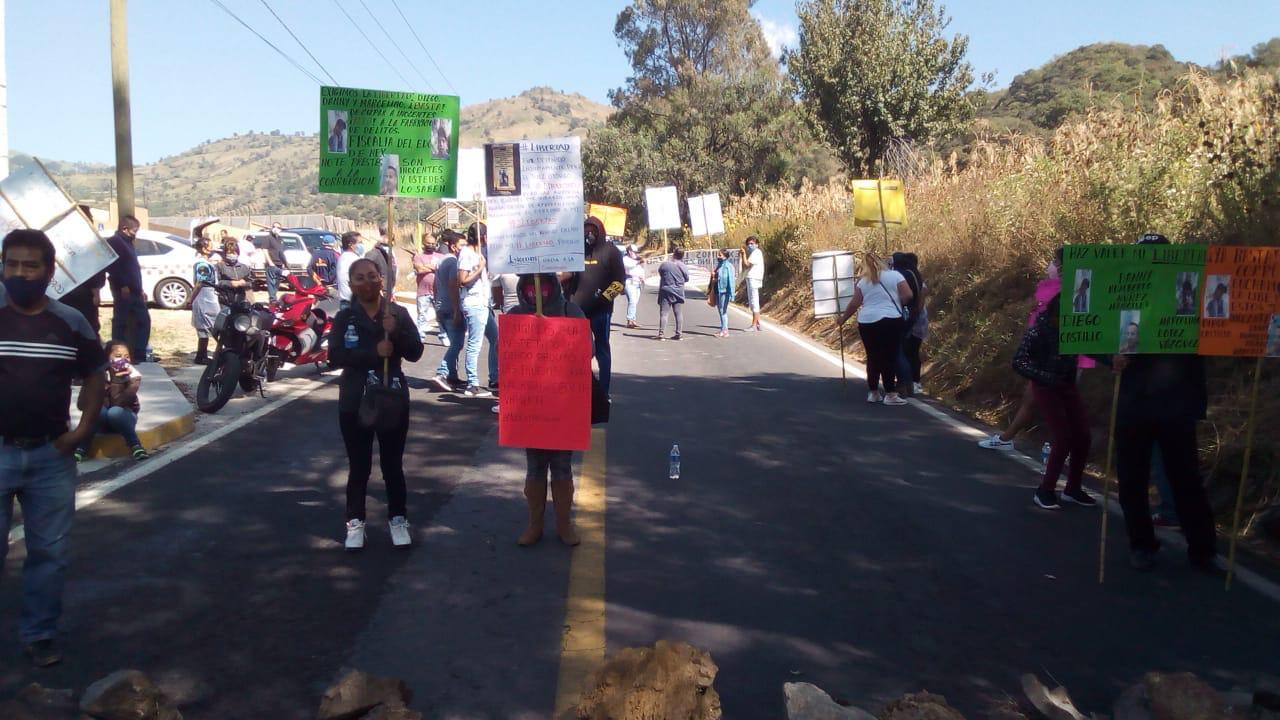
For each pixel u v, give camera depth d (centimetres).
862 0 3391
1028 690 425
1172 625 523
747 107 5931
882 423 1041
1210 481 736
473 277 1162
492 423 1021
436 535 655
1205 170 1142
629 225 6162
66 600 535
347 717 399
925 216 1962
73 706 415
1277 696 409
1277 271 584
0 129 1350
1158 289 577
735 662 473
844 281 1336
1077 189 1338
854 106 3388
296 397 1165
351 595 550
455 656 477
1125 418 596
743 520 695
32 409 447
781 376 1386
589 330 614
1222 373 851
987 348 1209
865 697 439
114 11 1473
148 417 940
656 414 1083
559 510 639
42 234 452
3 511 451
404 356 621
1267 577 595
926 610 538
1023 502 746
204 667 461
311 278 1767
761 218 3488
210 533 650
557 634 502
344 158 707
